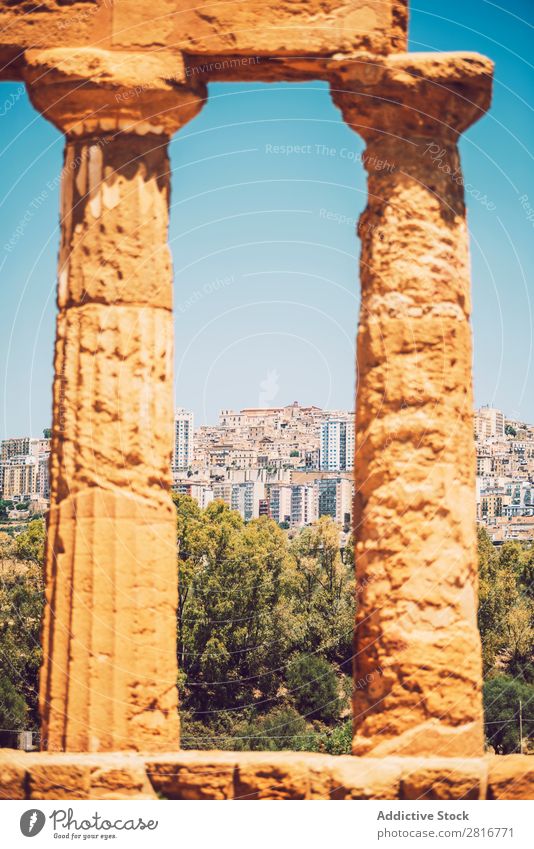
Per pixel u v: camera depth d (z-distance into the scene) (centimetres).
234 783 1359
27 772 1351
